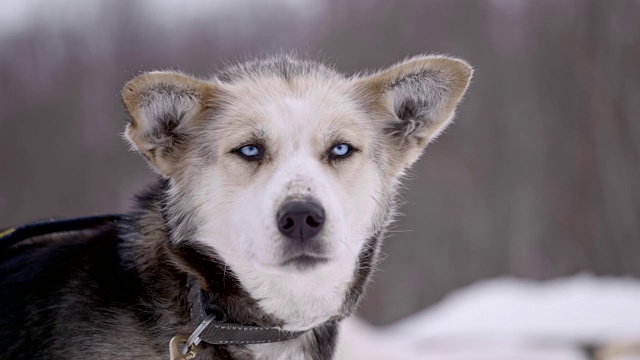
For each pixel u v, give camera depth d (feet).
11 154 106.52
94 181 99.09
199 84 13.46
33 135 107.65
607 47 97.30
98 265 13.15
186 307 12.57
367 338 27.73
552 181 87.66
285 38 100.37
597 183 86.48
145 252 12.97
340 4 102.73
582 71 96.37
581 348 28.14
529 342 28.58
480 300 33.68
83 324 12.64
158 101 13.10
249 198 12.81
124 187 93.97
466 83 14.28
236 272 12.75
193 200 13.14
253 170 13.08
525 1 105.09
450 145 88.02
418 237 78.13
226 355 12.54
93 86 109.81
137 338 12.49
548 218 83.10
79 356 12.50
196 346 12.37
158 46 110.22
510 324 29.63
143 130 13.01
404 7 102.37
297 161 12.97
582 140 90.89
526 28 102.58
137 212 13.51
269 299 12.71
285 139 13.23
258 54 16.79
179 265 12.75
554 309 30.73
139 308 12.60
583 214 83.61
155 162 13.25
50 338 12.71
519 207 83.41
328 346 13.39
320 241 12.25
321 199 12.39
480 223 80.53
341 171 13.51
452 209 80.94
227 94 13.67
